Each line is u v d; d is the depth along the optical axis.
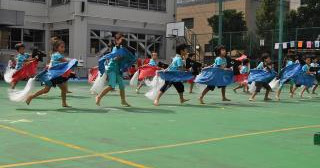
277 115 10.28
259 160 5.51
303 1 42.12
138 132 7.36
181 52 12.08
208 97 15.09
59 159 5.38
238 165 5.24
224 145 6.42
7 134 6.94
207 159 5.52
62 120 8.55
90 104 11.62
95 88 11.25
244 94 17.16
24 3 31.31
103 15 31.81
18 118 8.71
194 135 7.20
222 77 12.70
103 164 5.16
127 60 11.05
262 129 8.01
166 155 5.69
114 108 10.79
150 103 12.34
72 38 30.66
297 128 8.22
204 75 12.53
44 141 6.43
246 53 32.47
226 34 33.81
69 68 10.43
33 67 13.77
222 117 9.62
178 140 6.72
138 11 33.75
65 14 31.11
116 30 32.62
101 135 7.00
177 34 33.44
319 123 9.01
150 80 16.08
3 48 29.38
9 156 5.49
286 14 39.81
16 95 10.58
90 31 31.23
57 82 10.41
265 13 40.16
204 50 36.69
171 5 35.59
